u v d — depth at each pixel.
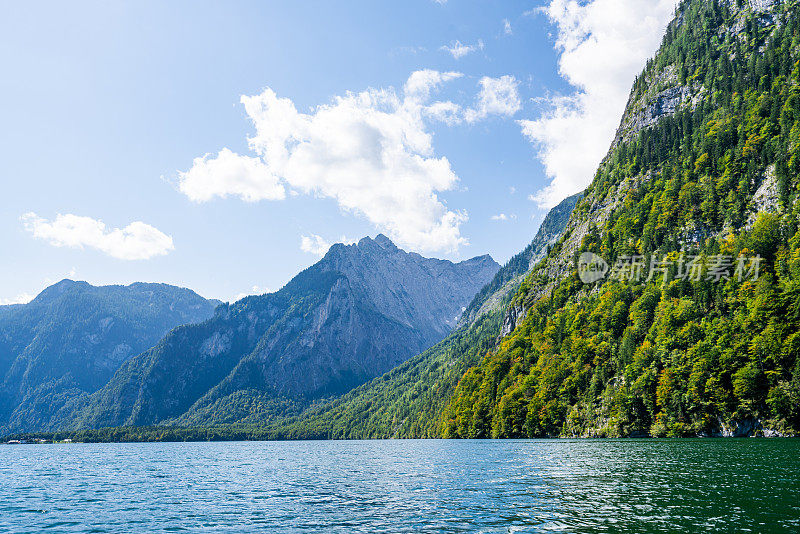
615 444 103.12
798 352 101.25
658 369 126.31
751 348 107.69
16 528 40.31
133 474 83.31
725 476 51.41
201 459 124.62
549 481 55.03
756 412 104.19
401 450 134.50
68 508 49.12
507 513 39.28
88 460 128.38
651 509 38.25
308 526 37.50
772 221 130.75
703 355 115.06
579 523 34.84
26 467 103.88
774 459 63.25
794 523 32.75
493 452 101.44
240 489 60.31
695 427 112.88
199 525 39.41
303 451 159.12
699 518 34.75
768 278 118.06
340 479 67.88
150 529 38.62
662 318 135.50
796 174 139.50
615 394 131.75
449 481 59.72
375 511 42.38
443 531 34.31
